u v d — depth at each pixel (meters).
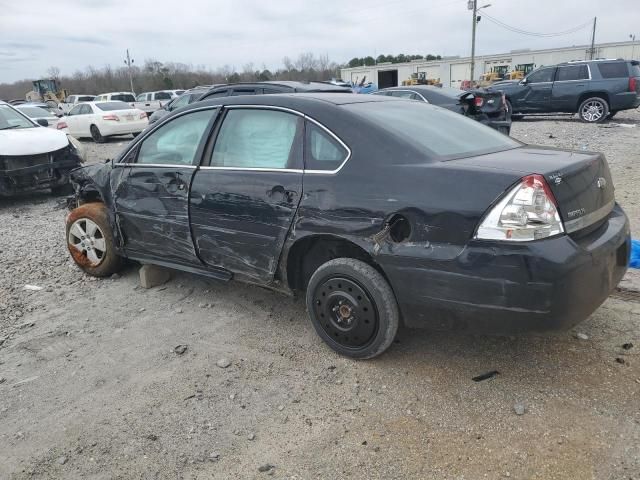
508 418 2.81
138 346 3.75
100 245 4.90
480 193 2.74
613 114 17.31
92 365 3.53
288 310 4.20
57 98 50.47
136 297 4.58
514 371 3.21
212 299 4.46
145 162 4.36
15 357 3.68
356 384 3.17
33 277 5.19
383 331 3.19
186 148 4.07
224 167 3.80
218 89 9.76
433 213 2.84
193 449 2.70
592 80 16.53
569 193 2.79
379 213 3.01
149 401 3.11
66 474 2.57
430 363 3.34
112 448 2.73
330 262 3.31
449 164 2.95
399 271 2.98
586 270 2.70
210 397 3.12
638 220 6.10
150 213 4.23
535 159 3.04
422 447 2.64
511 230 2.65
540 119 19.00
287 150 3.49
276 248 3.51
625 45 49.44
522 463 2.50
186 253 4.11
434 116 3.82
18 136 8.68
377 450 2.64
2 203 9.17
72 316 4.27
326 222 3.22
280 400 3.06
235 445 2.72
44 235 6.77
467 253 2.75
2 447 2.79
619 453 2.53
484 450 2.60
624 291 4.14
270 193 3.48
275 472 2.53
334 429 2.80
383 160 3.10
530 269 2.62
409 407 2.94
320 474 2.51
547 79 17.31
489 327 2.83
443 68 55.09
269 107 3.65
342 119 3.31
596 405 2.86
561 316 2.68
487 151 3.38
